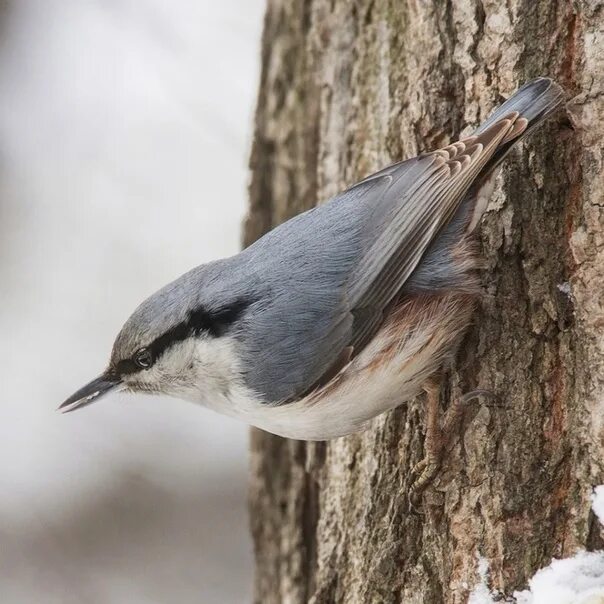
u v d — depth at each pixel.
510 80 7.37
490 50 7.55
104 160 16.52
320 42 9.77
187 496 14.79
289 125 10.39
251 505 10.51
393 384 7.32
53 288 15.73
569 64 7.06
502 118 6.80
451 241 7.17
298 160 10.25
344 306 7.23
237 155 16.33
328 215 7.50
